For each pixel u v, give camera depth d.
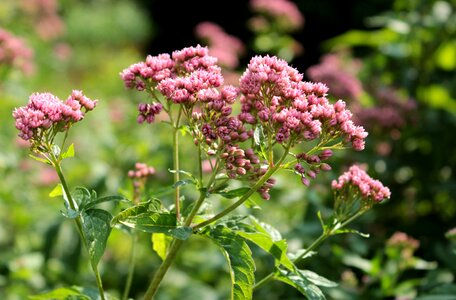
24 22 1.56
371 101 0.90
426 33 0.90
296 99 0.46
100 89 1.67
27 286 0.77
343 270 0.70
